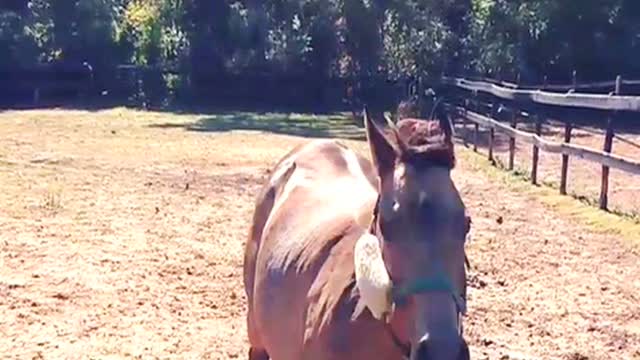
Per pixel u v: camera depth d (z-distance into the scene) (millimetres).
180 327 8461
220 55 38344
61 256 11008
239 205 14711
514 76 33969
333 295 4141
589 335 8414
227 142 24406
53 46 39031
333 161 5508
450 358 3291
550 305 9297
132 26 39406
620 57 34938
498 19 35062
